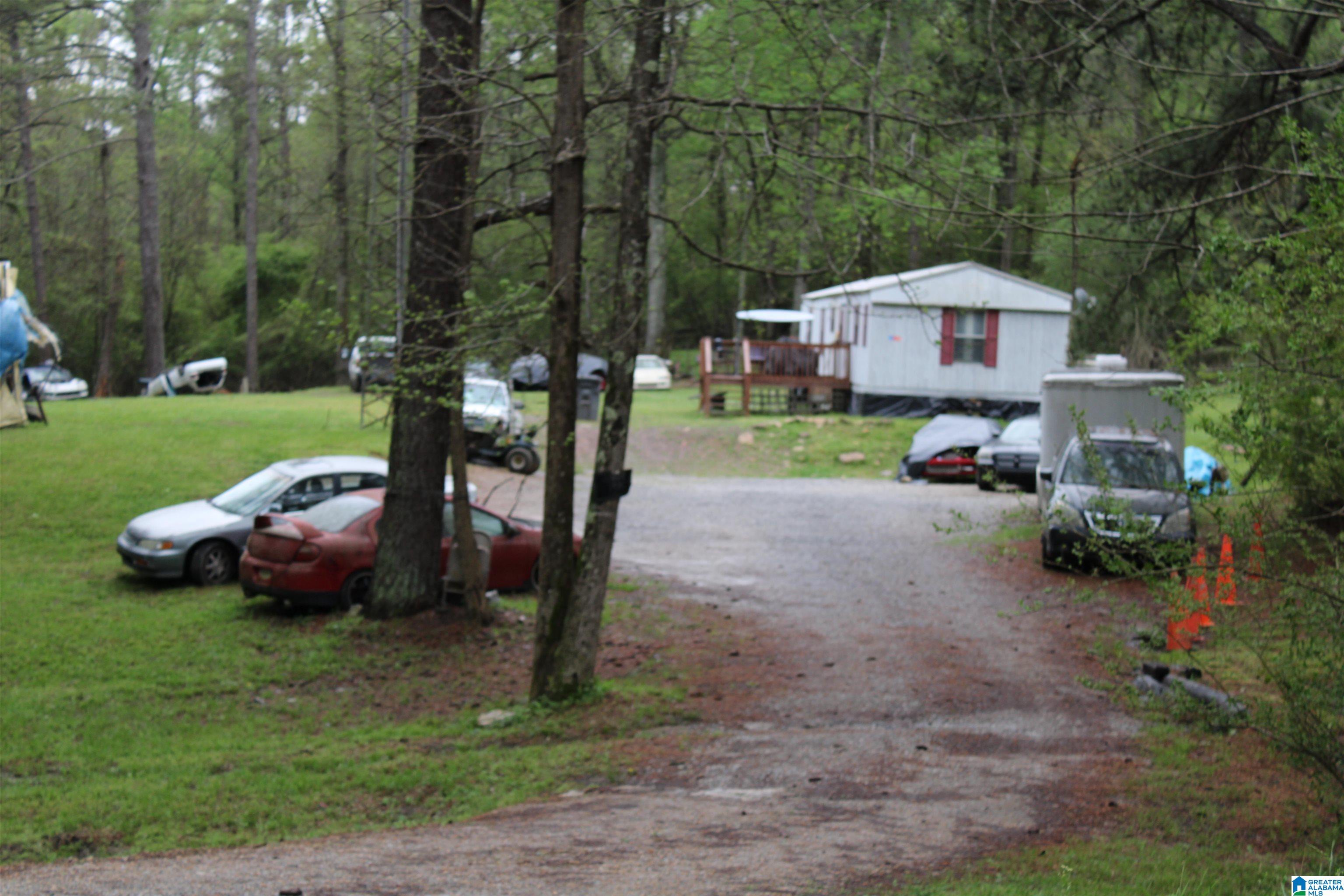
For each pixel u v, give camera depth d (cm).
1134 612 671
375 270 1157
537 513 2067
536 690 988
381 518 1295
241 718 969
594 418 3338
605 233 1174
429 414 1256
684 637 1236
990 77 1066
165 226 5553
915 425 3152
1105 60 1101
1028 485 2395
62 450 2023
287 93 1805
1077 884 471
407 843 597
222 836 647
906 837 575
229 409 2802
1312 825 602
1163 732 840
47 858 606
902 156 892
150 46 3603
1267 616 661
